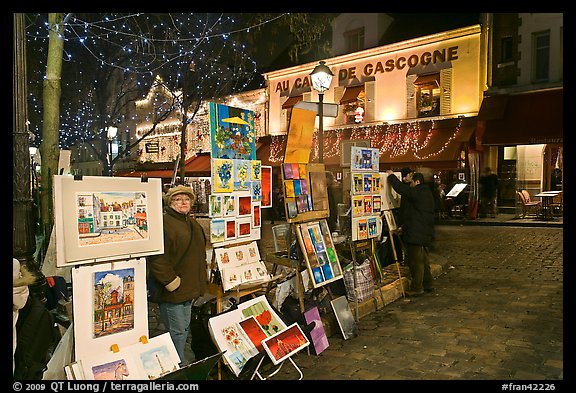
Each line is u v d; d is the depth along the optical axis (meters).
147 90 27.27
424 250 7.41
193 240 4.14
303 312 5.15
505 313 6.23
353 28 21.59
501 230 14.74
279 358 4.38
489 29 17.81
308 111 5.70
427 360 4.74
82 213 3.38
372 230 6.79
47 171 6.64
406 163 18.16
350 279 6.36
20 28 4.97
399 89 20.12
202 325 4.60
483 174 18.17
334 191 8.47
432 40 19.09
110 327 3.48
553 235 13.29
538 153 17.66
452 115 18.72
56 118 6.65
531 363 4.57
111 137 19.34
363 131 20.70
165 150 30.23
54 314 4.57
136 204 3.72
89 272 3.40
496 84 17.83
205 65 22.84
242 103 25.38
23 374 3.30
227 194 4.85
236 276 4.73
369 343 5.31
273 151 22.84
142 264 3.71
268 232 15.28
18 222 4.91
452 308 6.56
